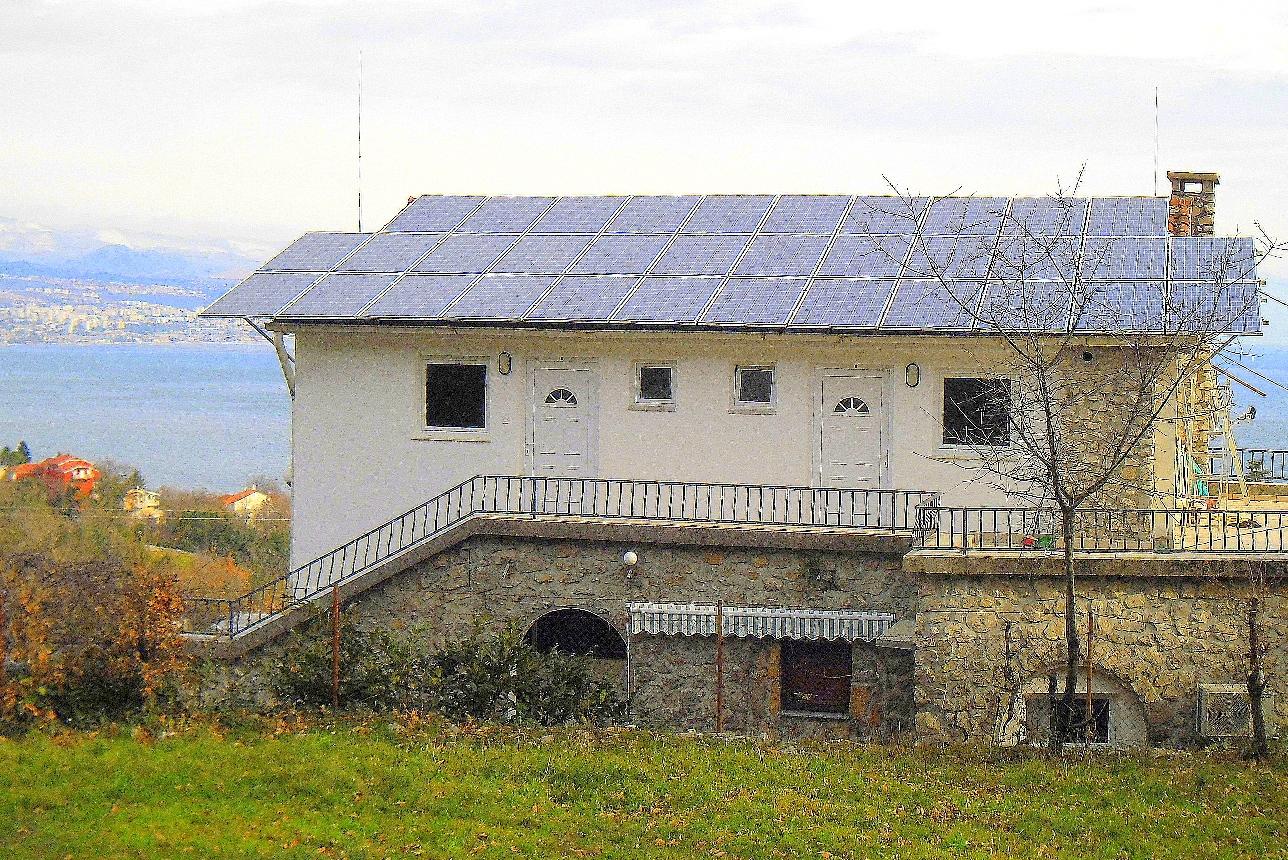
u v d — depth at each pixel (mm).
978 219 25578
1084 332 21422
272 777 18078
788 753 19672
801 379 23797
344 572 25594
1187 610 19953
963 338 22203
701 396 24188
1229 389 26938
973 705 20391
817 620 21922
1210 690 19812
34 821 16312
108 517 51000
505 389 24891
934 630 20453
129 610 21172
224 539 53406
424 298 24906
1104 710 20406
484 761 18922
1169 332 21094
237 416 155250
